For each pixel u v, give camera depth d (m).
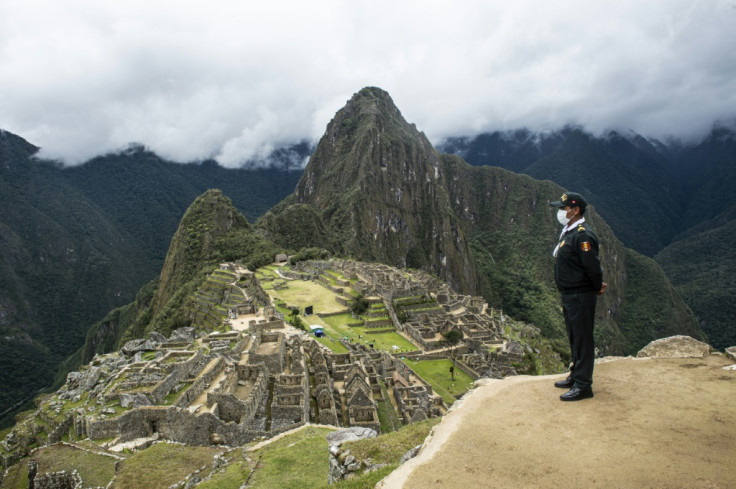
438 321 105.75
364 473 15.52
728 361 13.43
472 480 9.84
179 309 111.94
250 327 58.97
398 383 58.12
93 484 24.86
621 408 11.47
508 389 13.66
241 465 25.23
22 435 33.06
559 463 9.80
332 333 89.50
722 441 9.59
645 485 8.75
